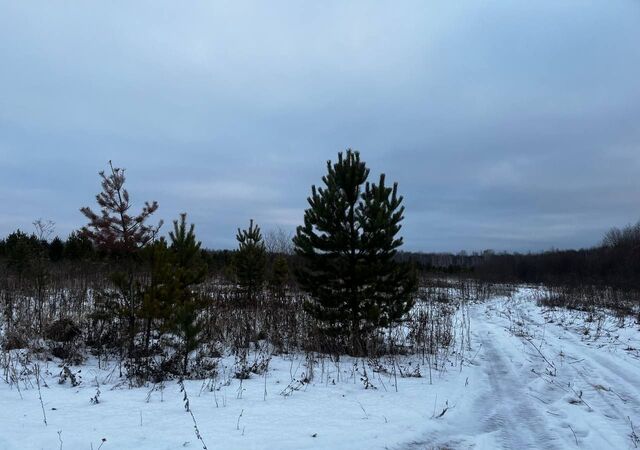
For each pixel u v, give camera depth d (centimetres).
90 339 1091
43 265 1598
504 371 1005
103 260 1575
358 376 912
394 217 1163
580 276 4169
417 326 1293
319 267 1155
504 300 2981
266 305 1481
